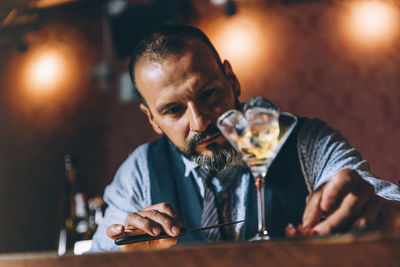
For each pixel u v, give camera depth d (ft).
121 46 16.63
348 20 14.89
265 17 15.85
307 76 14.98
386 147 13.71
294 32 15.42
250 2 16.11
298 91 14.97
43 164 16.78
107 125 17.02
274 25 15.70
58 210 15.76
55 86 17.52
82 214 10.69
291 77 15.15
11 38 17.07
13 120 17.43
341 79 14.58
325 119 14.51
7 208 16.61
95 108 17.15
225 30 16.19
